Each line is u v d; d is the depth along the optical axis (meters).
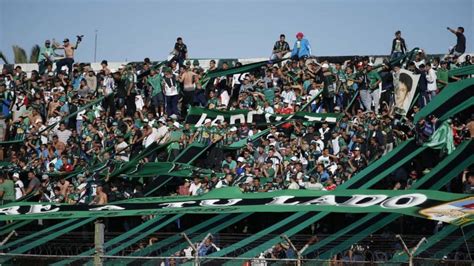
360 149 64.06
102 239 45.19
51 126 78.00
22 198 69.69
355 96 71.69
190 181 65.75
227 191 60.38
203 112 74.12
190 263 45.19
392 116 66.88
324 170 62.94
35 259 47.06
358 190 56.22
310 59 78.00
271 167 64.56
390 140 63.31
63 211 61.72
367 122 65.62
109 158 70.94
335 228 58.78
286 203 55.66
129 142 73.00
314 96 72.75
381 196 54.12
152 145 70.12
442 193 53.00
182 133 71.19
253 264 44.81
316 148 65.94
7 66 91.56
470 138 61.03
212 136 70.19
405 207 50.97
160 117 74.19
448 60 73.25
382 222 51.19
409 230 56.38
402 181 60.19
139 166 68.00
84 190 67.75
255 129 72.50
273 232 52.41
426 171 59.25
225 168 66.62
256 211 54.69
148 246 50.97
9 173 73.88
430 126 60.41
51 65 87.88
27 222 62.31
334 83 72.56
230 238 53.78
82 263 46.69
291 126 70.94
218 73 78.38
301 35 78.88
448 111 62.56
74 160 73.06
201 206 57.69
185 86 78.00
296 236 50.94
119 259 45.53
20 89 85.31
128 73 78.94
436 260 41.94
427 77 69.12
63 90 82.94
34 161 74.38
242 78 78.56
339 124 67.88
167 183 67.19
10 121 83.81
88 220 58.84
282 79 76.00
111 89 81.62
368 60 74.12
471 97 63.59
